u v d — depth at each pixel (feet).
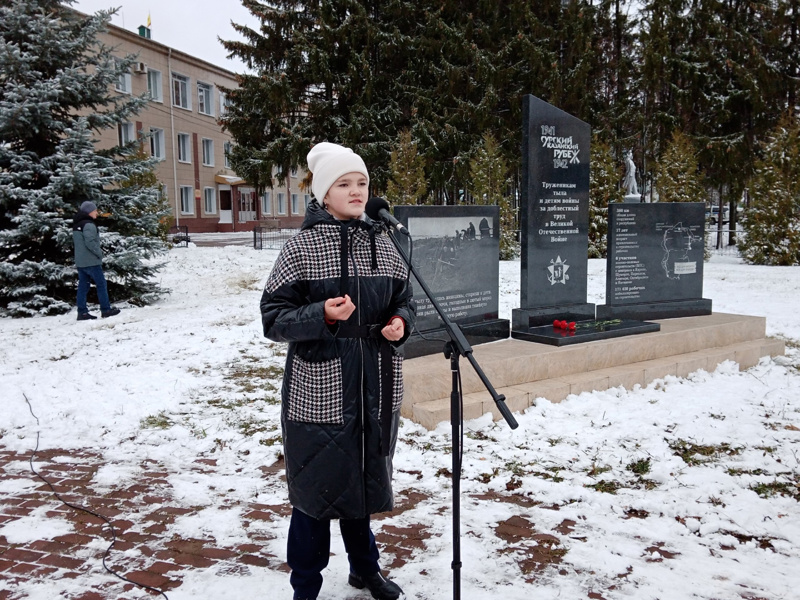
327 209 8.88
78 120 35.42
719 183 74.69
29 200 33.63
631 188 74.02
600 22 78.59
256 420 17.38
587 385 19.20
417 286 19.54
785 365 23.63
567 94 72.54
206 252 69.26
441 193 82.07
